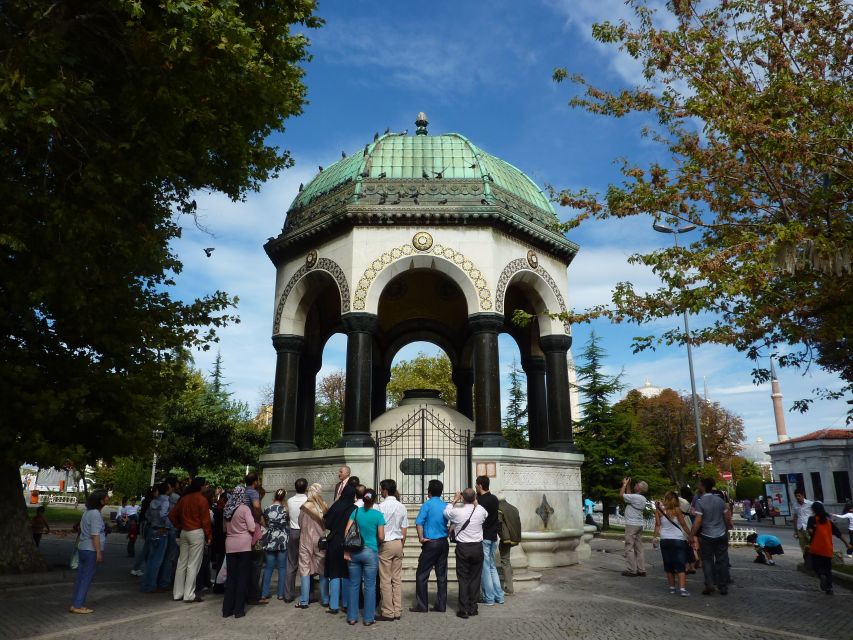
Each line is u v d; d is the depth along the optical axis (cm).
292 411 1738
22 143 998
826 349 1237
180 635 797
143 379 1234
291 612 962
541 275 1805
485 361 1578
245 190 1427
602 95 1176
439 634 810
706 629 828
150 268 1303
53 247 1023
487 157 1897
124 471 4094
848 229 942
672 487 3145
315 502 1037
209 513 1096
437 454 1683
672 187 1107
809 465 4678
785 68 1003
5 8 953
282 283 1848
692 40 1095
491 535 1045
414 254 1620
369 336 1598
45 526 1844
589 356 3183
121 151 1058
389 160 1797
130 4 888
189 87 1025
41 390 1103
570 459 1708
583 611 958
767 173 1021
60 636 780
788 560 1802
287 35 1227
